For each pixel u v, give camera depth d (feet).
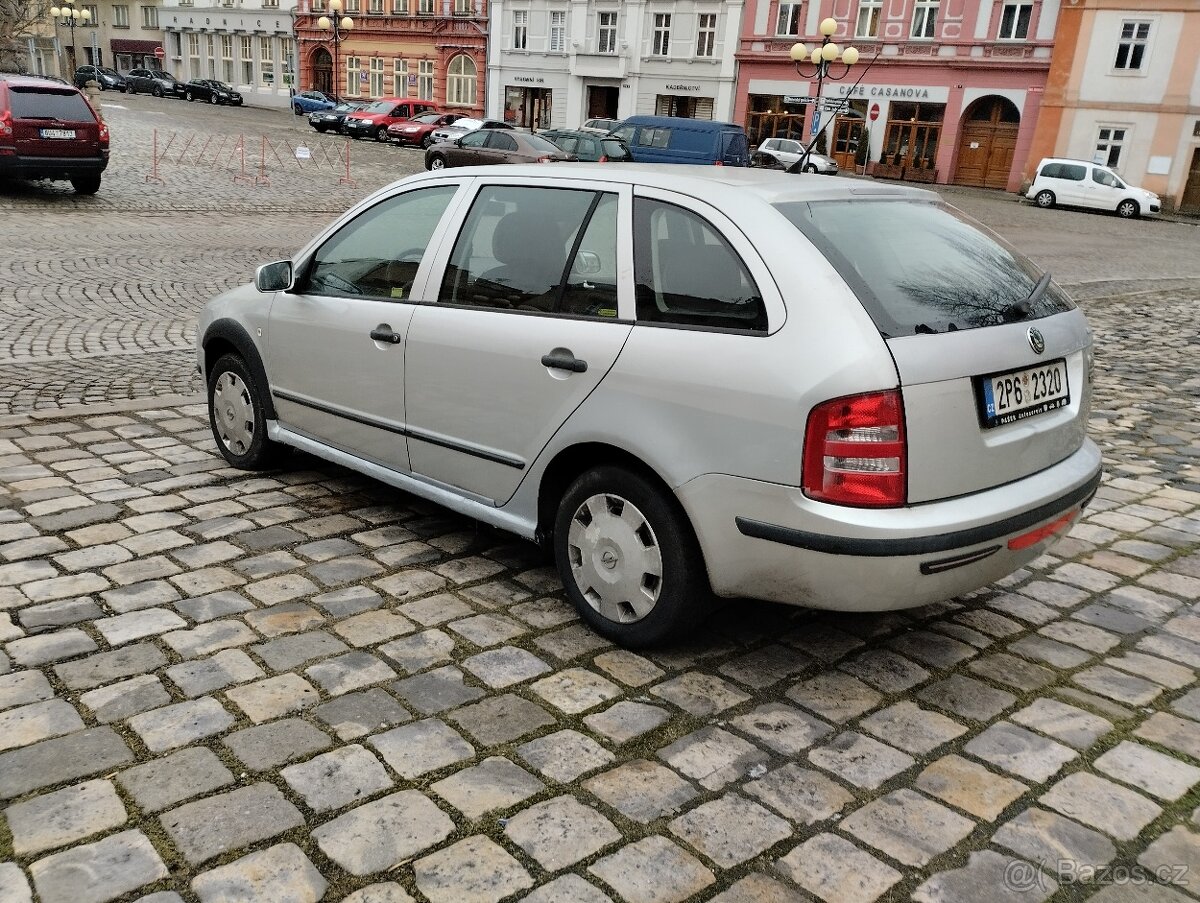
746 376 9.96
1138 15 119.24
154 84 188.24
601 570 11.60
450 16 167.43
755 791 9.12
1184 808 9.13
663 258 11.05
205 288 36.09
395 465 14.19
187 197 62.13
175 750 9.34
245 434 16.99
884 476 9.57
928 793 9.20
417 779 9.08
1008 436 10.51
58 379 23.32
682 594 10.88
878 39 136.15
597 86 157.69
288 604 12.36
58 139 52.65
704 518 10.36
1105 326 36.65
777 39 141.90
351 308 14.40
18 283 34.73
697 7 146.30
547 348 11.68
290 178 77.56
